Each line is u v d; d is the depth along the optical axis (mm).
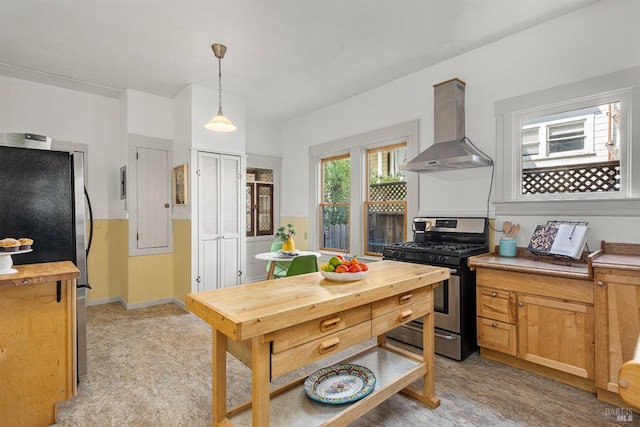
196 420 1931
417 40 2963
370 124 4129
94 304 4281
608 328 2006
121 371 2508
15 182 2133
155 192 4328
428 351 2057
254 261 5254
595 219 2490
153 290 4301
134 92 4160
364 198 4285
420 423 1873
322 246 4965
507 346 2475
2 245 1812
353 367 1992
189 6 2432
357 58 3299
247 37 2883
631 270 1914
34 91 3861
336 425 1536
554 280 2236
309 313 1364
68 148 4074
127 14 2529
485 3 2441
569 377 2256
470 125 3191
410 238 3684
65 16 2551
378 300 1724
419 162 3066
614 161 2463
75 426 1874
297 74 3666
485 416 1931
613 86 2391
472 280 2783
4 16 2549
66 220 2305
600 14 2445
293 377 2467
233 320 1185
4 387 1775
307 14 2543
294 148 5320
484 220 3035
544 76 2723
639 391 652
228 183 4285
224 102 4238
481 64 3104
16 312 1809
